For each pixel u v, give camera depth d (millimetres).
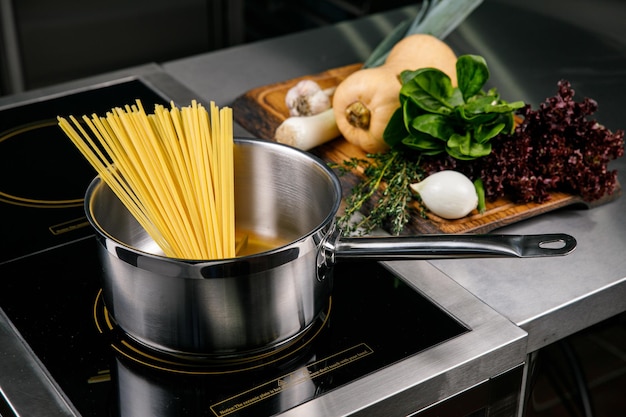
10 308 717
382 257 637
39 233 833
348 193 911
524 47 1319
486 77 905
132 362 655
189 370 646
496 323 705
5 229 836
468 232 833
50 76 1859
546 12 1454
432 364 655
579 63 1268
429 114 898
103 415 603
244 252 781
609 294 782
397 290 747
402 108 908
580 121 885
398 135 923
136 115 674
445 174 846
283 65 1262
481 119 875
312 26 1869
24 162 970
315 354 666
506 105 864
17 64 1785
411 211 868
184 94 1133
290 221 778
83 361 656
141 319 630
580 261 812
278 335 640
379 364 655
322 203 722
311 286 640
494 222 847
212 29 2021
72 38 1846
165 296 604
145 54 1962
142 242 768
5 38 1748
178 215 691
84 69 1896
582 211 900
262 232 800
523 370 726
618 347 916
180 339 626
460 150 863
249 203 787
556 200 881
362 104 940
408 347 675
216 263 579
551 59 1279
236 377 639
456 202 833
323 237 625
